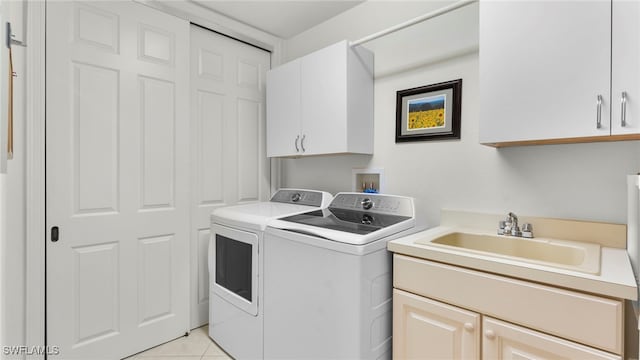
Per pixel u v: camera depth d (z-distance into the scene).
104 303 1.76
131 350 1.86
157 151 1.96
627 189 1.21
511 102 1.22
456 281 1.14
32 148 1.52
